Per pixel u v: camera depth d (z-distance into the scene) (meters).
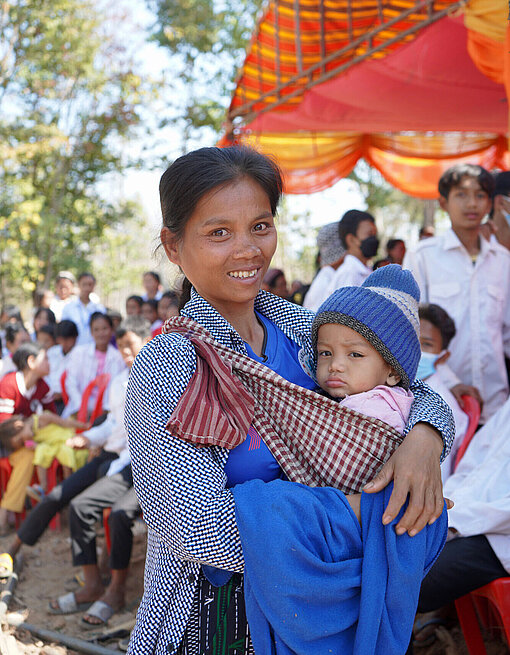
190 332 1.62
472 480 2.83
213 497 1.41
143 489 1.47
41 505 4.70
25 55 15.31
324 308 1.75
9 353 8.48
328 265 5.55
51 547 5.43
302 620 1.39
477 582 2.57
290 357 1.80
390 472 1.51
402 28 5.49
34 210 15.19
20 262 15.60
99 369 6.70
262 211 1.60
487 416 4.17
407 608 1.44
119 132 16.69
